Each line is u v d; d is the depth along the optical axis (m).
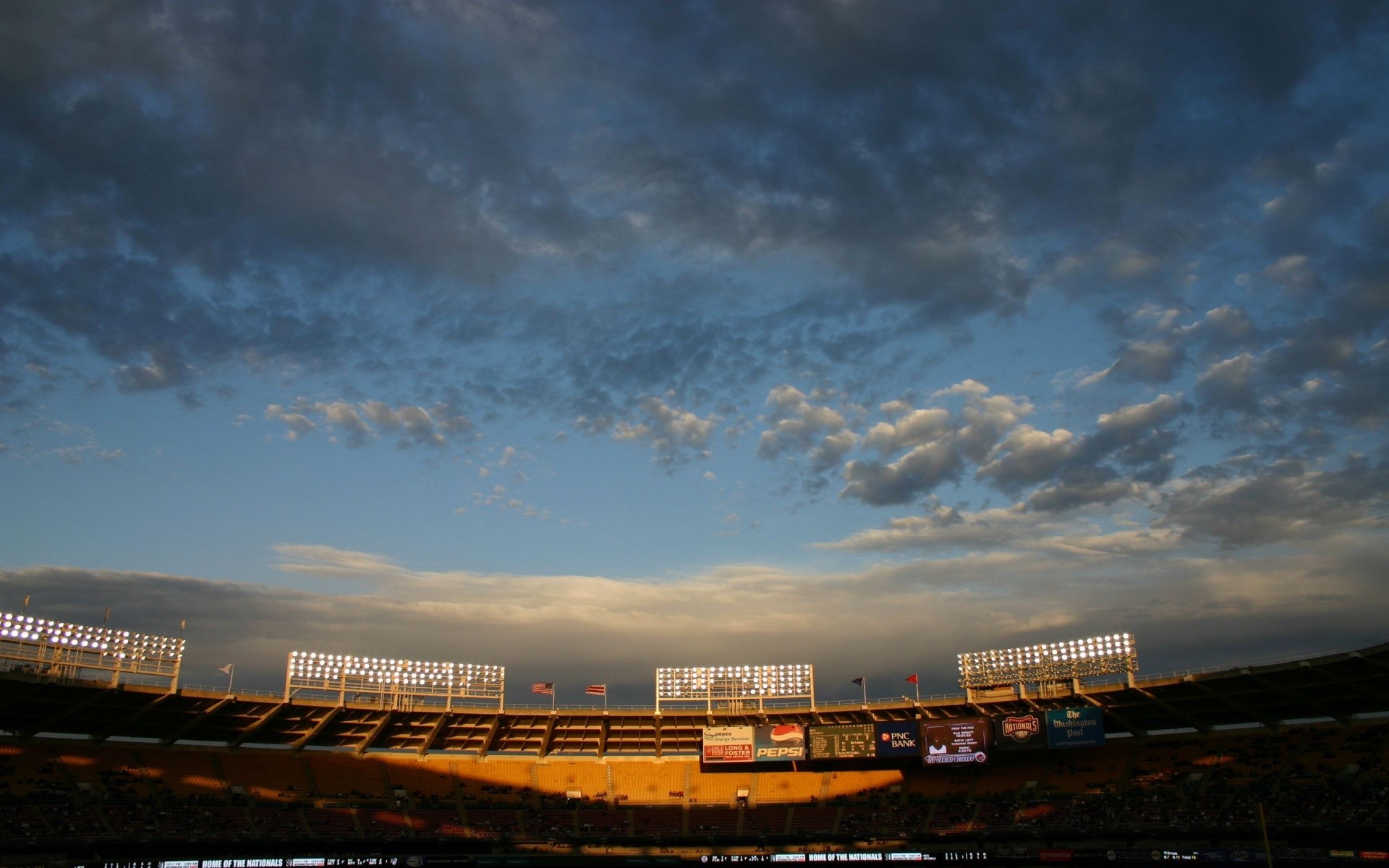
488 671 119.44
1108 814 101.19
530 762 122.00
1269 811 93.19
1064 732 103.12
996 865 101.19
